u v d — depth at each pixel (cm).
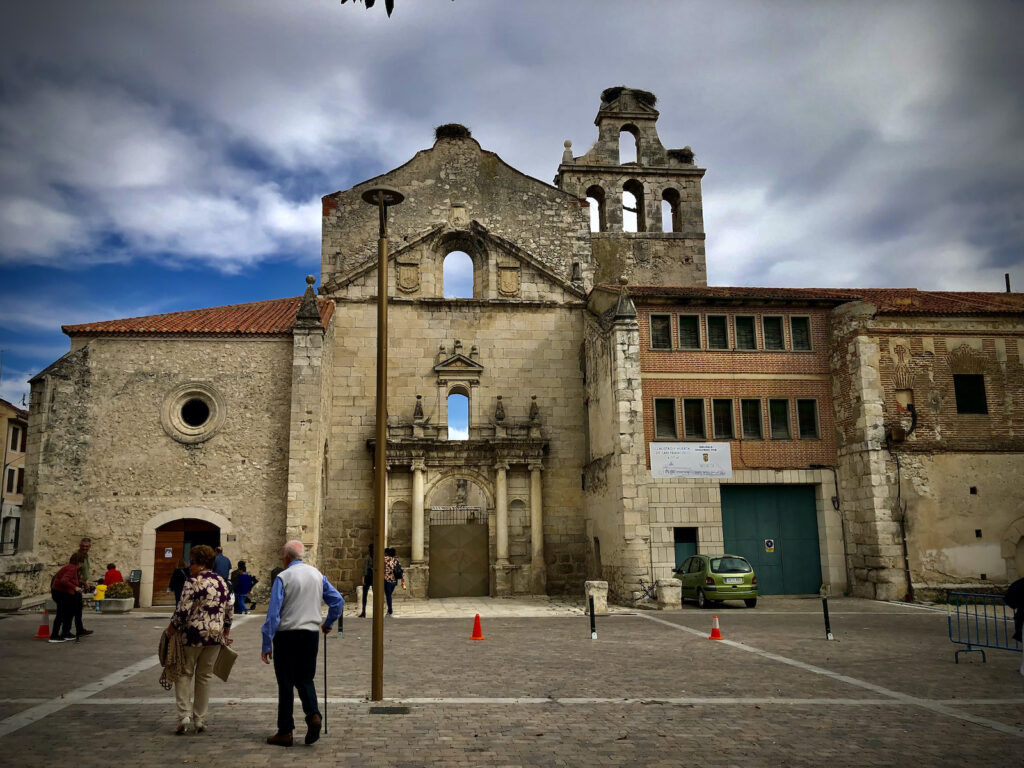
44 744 853
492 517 3247
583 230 3684
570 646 1702
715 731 938
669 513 2866
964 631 1927
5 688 1182
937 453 2842
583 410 3406
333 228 3512
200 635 905
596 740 895
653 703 1095
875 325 2923
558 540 3288
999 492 2844
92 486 2719
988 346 2969
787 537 2970
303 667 864
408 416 3297
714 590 2538
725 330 3066
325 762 794
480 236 3494
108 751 826
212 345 2855
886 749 863
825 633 1877
